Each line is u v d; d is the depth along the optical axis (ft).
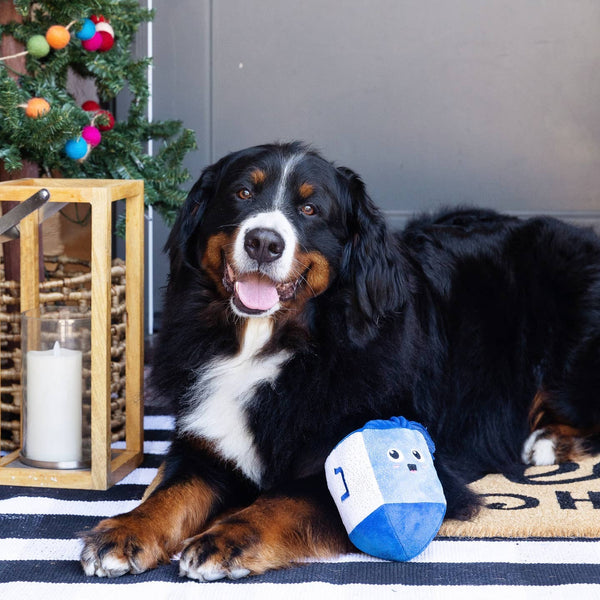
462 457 6.77
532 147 8.74
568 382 6.98
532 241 7.16
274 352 6.19
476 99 8.70
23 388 6.63
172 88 8.79
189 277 6.40
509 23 8.59
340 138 8.81
